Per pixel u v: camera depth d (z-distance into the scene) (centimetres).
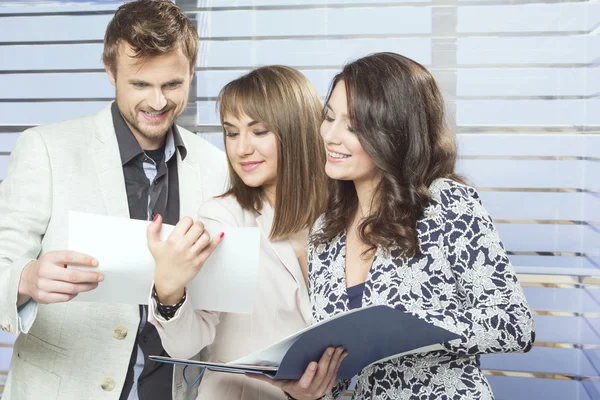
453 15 299
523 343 134
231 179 180
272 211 179
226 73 309
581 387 301
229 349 170
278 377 137
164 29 183
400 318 120
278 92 172
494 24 298
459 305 142
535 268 303
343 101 149
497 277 138
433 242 143
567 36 295
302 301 171
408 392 142
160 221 140
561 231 302
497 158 302
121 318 185
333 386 159
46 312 186
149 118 191
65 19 309
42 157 186
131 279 146
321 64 305
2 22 311
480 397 140
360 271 152
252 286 144
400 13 301
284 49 307
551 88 297
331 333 127
